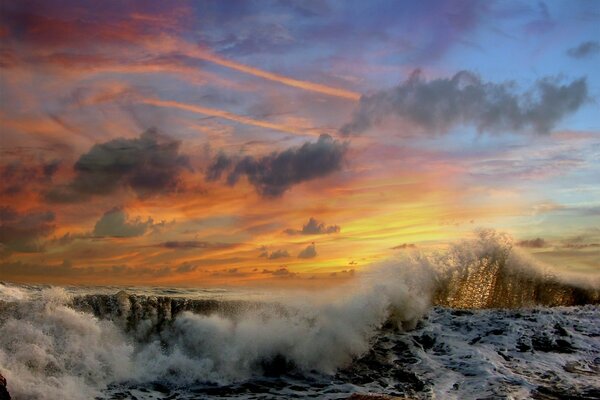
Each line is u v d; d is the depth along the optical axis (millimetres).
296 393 8625
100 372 8570
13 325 8633
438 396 8422
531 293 15750
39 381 7926
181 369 9109
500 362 9859
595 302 15633
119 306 9734
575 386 8758
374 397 7855
